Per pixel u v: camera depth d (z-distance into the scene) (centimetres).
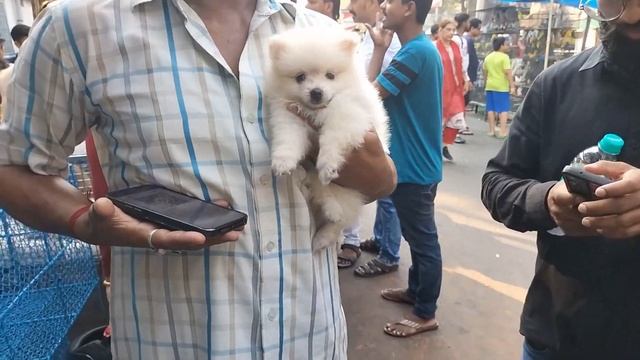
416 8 290
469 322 328
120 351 117
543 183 133
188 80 103
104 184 159
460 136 870
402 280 385
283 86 141
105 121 108
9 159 108
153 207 96
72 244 225
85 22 101
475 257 417
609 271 126
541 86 144
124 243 97
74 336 240
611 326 128
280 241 110
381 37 378
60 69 103
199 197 104
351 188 144
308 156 146
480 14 1188
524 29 1016
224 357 106
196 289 107
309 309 115
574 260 132
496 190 148
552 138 140
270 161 110
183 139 102
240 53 114
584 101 131
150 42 102
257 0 116
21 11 946
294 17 147
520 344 305
